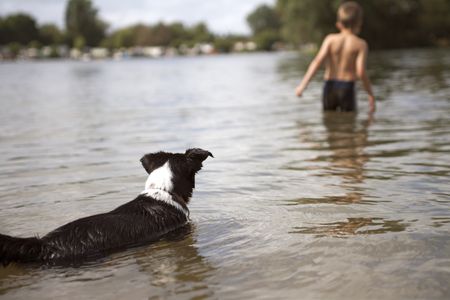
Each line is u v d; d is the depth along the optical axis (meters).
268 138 7.60
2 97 16.12
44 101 14.44
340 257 3.28
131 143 7.47
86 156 6.63
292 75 23.20
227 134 8.05
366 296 2.75
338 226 3.87
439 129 7.79
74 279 3.09
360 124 8.58
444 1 54.59
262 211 4.27
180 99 13.82
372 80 17.36
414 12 55.25
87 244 3.44
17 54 104.00
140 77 26.48
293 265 3.18
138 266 3.26
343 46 10.06
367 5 50.59
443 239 3.52
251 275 3.06
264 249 3.46
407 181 5.05
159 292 2.88
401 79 17.17
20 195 4.86
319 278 2.99
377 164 5.79
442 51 42.97
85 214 4.27
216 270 3.15
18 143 7.70
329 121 9.03
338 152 6.48
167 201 4.00
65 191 4.97
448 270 3.03
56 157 6.62
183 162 4.27
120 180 5.34
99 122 9.77
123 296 2.84
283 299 2.74
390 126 8.25
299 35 51.47
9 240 3.25
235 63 43.44
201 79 22.84
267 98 13.32
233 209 4.35
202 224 4.02
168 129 8.70
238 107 11.57
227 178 5.36
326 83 10.27
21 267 3.27
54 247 3.34
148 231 3.74
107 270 3.21
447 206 4.27
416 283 2.88
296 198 4.61
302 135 7.76
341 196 4.64
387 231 3.72
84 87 20.09
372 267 3.11
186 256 3.39
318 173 5.48
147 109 11.73
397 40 54.16
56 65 57.06
